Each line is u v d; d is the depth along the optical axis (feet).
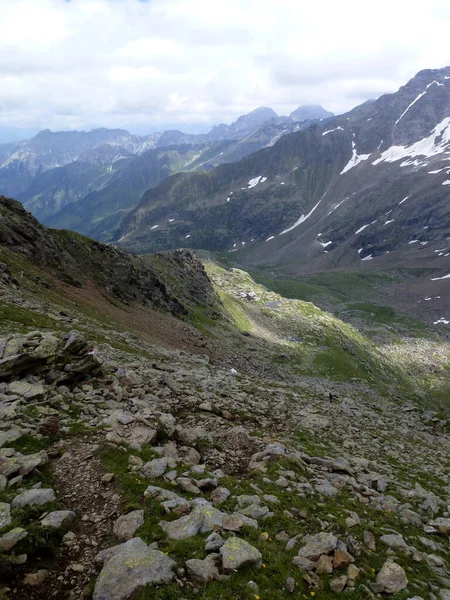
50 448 47.75
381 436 104.63
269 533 36.91
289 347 430.61
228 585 28.91
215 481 44.91
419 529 48.16
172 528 34.32
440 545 44.32
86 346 77.46
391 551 38.68
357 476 63.57
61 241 245.86
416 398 458.50
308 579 31.40
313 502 45.98
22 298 129.08
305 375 321.11
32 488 38.04
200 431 61.41
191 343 229.25
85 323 139.85
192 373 112.47
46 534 32.09
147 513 36.55
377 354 611.47
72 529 34.17
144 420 57.77
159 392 78.89
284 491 47.14
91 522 35.45
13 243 189.26
